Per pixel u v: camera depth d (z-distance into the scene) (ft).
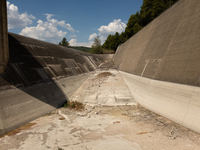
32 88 49.80
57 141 31.96
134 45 111.65
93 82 90.17
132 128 37.58
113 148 28.58
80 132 36.37
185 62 41.47
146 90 56.44
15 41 60.85
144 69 68.39
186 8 50.85
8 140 32.24
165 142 29.35
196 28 41.81
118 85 81.46
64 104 60.13
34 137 33.68
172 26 56.49
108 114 50.44
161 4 144.15
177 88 40.45
